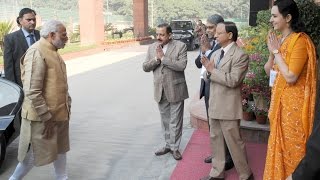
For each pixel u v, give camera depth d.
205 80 4.11
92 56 17.73
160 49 4.27
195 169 4.27
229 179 3.95
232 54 3.46
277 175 2.79
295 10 2.74
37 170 4.38
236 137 3.58
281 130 2.78
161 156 4.70
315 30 4.88
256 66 5.16
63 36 3.42
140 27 27.61
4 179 4.19
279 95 2.80
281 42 2.81
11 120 4.39
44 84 3.38
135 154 4.89
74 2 72.69
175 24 21.20
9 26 15.43
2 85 4.83
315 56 2.67
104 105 7.66
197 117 5.73
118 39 24.33
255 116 5.25
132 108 7.39
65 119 3.55
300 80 2.69
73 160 4.71
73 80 10.68
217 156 3.78
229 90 3.49
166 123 4.64
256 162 4.41
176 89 4.36
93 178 4.18
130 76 11.39
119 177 4.20
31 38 4.92
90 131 5.91
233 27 3.48
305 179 1.27
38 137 3.43
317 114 1.37
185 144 5.08
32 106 3.37
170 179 4.05
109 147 5.17
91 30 21.08
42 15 27.27
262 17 7.49
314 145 1.25
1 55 14.84
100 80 10.68
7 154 4.89
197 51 19.98
